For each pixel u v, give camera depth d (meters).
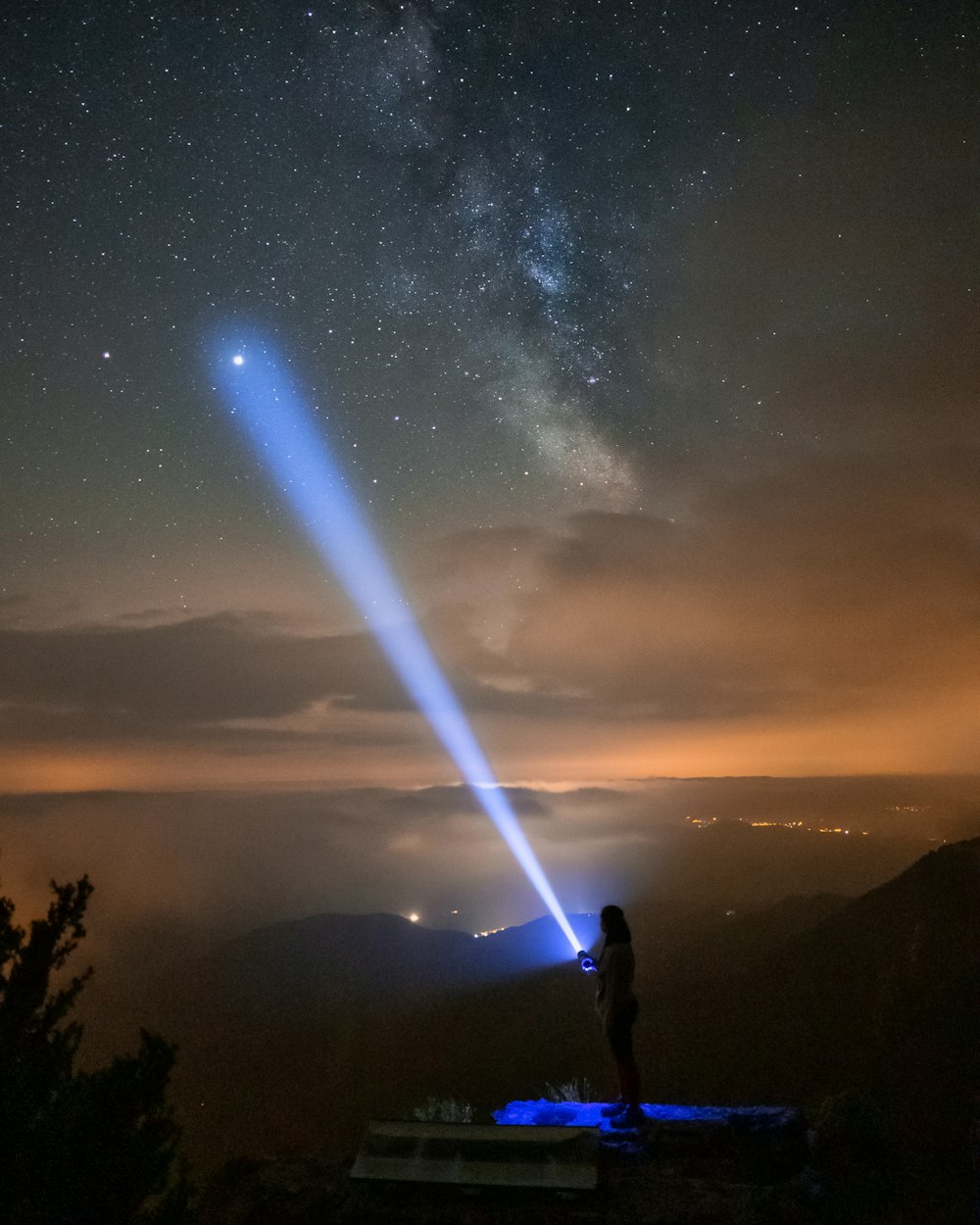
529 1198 6.58
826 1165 6.79
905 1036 19.55
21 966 5.40
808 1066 21.55
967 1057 17.20
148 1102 5.08
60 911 5.55
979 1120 7.55
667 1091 22.36
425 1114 10.66
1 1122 4.88
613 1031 8.05
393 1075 29.61
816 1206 6.34
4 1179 4.74
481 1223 6.32
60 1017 5.41
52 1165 4.77
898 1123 13.44
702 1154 7.31
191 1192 5.16
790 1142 7.35
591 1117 8.32
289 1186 6.91
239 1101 31.84
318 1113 28.56
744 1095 21.23
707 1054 23.97
